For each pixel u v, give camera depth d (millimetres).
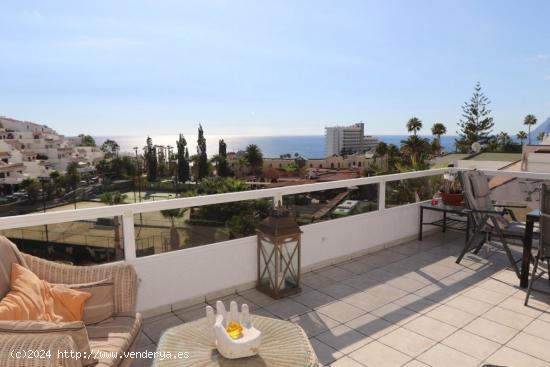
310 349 1606
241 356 1511
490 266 3857
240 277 3250
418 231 4891
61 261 2352
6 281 1875
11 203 49562
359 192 4164
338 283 3432
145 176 66000
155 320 2742
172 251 2846
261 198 3311
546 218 2879
